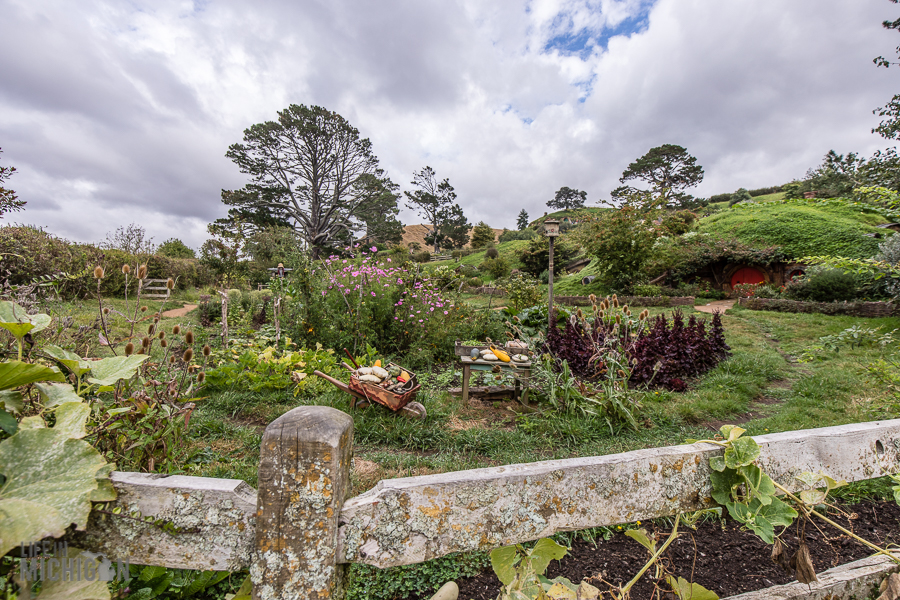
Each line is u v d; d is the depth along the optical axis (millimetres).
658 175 59812
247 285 19891
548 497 976
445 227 76250
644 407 4539
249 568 882
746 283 19922
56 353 1312
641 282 19547
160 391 2062
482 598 1712
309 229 45375
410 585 1792
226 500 882
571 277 25312
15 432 878
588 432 3807
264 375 4715
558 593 983
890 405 3619
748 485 1055
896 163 5371
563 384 4371
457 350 5086
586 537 2096
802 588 1192
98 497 828
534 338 6070
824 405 4520
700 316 13156
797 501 1082
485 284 28516
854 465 1240
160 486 886
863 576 1252
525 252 29688
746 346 8688
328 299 7016
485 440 3574
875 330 4793
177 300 14875
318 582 845
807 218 20797
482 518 936
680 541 2072
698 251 20094
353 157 45688
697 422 4336
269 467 848
